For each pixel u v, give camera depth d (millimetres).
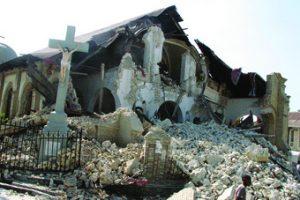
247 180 9289
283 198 12766
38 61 26375
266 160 15906
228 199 11000
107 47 26859
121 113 18578
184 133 21953
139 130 17922
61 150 13539
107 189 12102
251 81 36688
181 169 13516
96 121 18109
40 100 29375
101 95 25656
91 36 28938
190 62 31406
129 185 12398
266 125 36125
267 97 36062
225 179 13070
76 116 21234
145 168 13039
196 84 31875
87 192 11453
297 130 52781
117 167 12969
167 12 29469
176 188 13039
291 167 19562
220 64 34969
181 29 30484
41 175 12008
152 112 26641
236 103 38000
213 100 35375
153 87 26953
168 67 33719
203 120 32000
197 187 12844
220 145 18703
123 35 26625
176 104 29016
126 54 25484
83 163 12883
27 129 17328
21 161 13211
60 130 14984
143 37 27594
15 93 32156
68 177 11781
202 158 14836
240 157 16062
